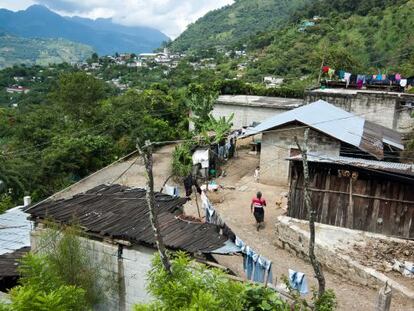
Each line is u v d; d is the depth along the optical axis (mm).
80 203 12102
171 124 34375
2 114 35375
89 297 9859
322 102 22469
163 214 11367
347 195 13938
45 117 30453
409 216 13266
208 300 6328
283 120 19781
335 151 18344
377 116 24672
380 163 14320
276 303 7453
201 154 22359
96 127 30766
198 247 9531
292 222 14414
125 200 12383
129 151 28641
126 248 10102
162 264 7543
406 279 11758
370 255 12742
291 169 14617
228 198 19031
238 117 30703
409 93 25578
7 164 23203
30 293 6871
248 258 10102
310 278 12258
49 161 24719
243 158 25828
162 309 6801
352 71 43562
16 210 16281
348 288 11695
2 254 12305
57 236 10203
